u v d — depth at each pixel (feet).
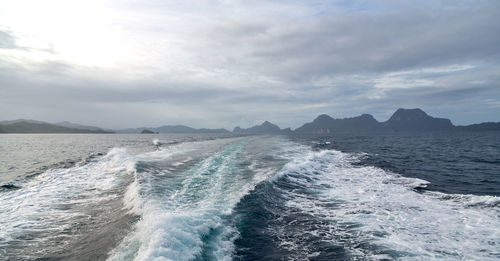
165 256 17.69
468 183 44.78
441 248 22.39
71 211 30.55
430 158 79.10
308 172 52.60
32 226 26.45
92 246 21.91
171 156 73.97
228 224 25.11
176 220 22.86
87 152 99.19
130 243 20.95
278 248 22.25
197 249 19.63
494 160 74.38
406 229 26.13
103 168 57.31
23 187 41.45
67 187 41.06
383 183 44.65
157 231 20.76
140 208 28.89
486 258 20.89
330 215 29.89
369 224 27.35
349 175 51.16
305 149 101.35
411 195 37.58
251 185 38.70
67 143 166.71
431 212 30.66
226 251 20.75
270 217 28.73
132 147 112.88
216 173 48.47
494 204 33.17
